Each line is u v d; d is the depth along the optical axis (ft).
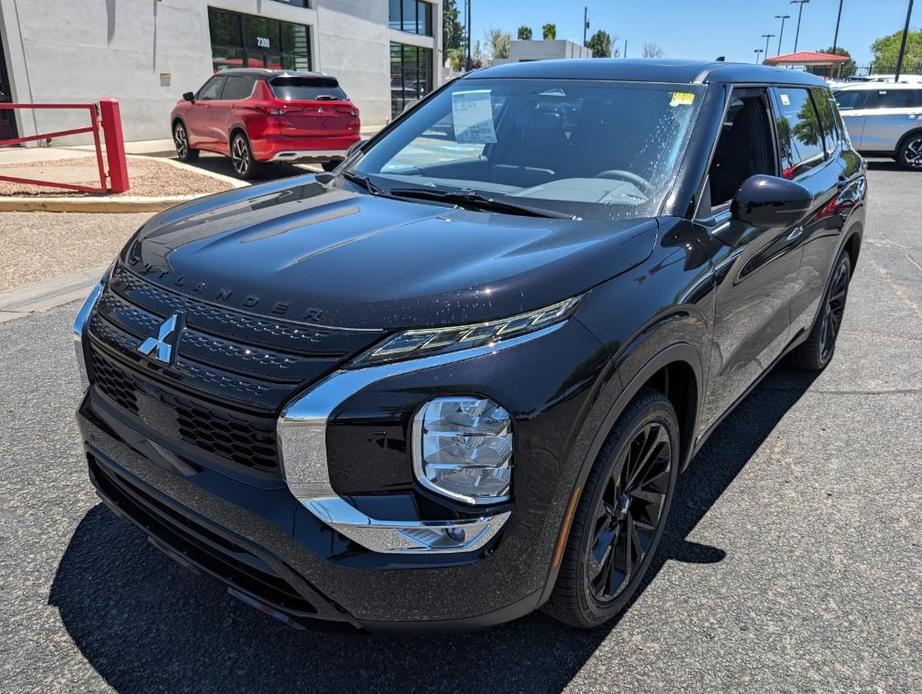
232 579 6.59
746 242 9.02
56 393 12.89
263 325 6.10
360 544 5.84
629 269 7.04
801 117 12.38
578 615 7.18
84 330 7.83
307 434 5.72
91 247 23.17
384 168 10.53
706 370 8.41
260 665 7.22
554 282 6.38
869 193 42.73
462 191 9.23
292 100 37.52
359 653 7.41
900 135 55.06
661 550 9.21
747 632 7.82
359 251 7.00
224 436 6.20
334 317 5.96
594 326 6.37
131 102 50.85
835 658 7.48
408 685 7.02
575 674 7.20
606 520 7.25
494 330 5.94
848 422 13.00
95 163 38.45
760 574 8.79
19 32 43.14
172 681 6.99
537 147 9.71
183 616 7.82
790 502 10.40
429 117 11.30
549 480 6.06
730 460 11.60
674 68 10.20
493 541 5.94
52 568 8.48
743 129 10.12
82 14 46.42
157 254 7.51
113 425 7.27
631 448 7.35
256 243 7.36
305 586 5.97
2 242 23.53
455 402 5.71
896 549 9.35
